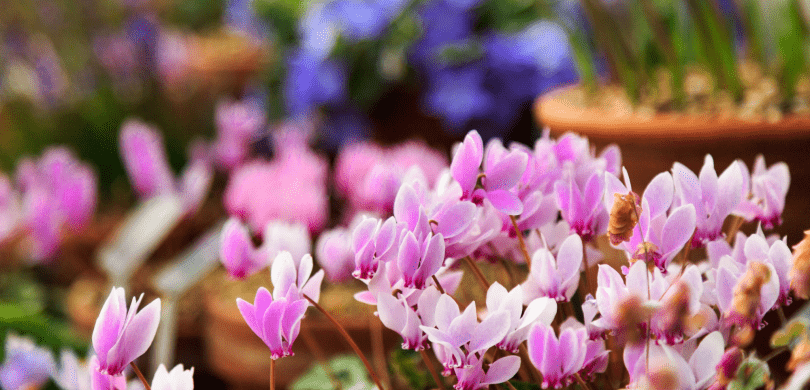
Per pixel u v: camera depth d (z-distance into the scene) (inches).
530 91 36.7
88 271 37.6
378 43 39.6
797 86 21.2
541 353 14.5
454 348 14.4
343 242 16.9
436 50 37.5
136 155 31.4
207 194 41.9
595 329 15.0
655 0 26.6
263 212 24.2
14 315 22.2
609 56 23.6
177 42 61.4
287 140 31.5
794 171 19.3
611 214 14.5
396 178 19.9
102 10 55.8
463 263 20.3
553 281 15.2
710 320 14.6
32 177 35.7
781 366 19.5
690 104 20.8
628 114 20.6
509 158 15.1
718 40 20.7
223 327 26.3
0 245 37.7
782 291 14.6
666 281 14.6
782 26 20.2
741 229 19.3
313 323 24.2
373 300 15.4
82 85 55.2
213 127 55.6
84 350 22.9
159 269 35.9
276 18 50.1
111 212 43.9
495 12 39.0
